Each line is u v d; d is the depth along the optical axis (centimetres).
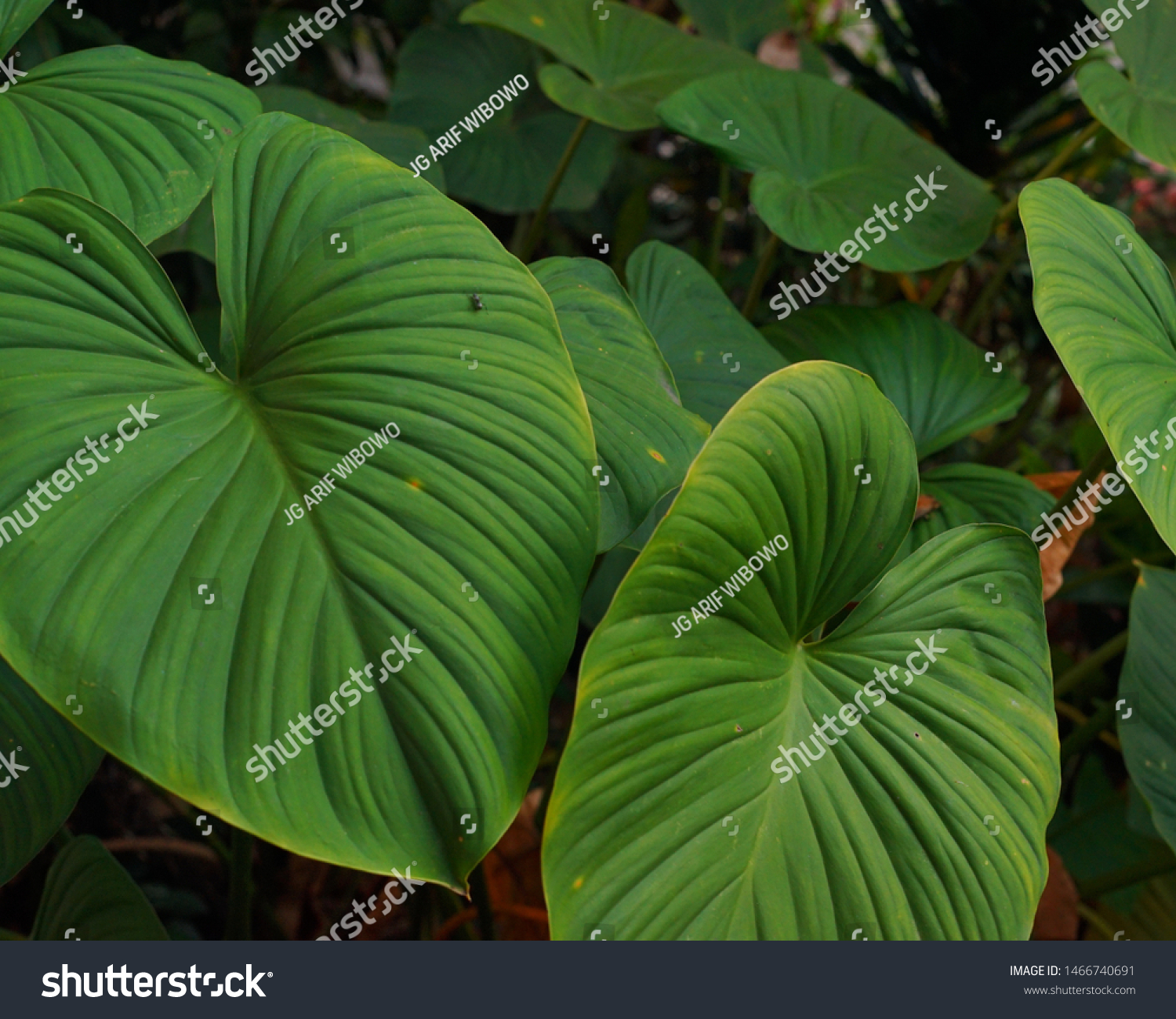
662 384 93
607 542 86
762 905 79
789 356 114
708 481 78
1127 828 131
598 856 77
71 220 78
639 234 176
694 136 110
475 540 78
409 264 81
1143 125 107
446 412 79
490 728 76
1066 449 196
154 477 76
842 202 109
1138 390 84
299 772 74
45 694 72
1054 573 105
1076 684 116
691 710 79
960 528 86
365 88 206
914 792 81
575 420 81
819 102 117
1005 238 171
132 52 92
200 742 73
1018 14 147
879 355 114
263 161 82
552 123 159
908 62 158
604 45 129
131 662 73
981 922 81
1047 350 169
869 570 84
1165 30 114
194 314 125
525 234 177
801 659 83
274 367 80
